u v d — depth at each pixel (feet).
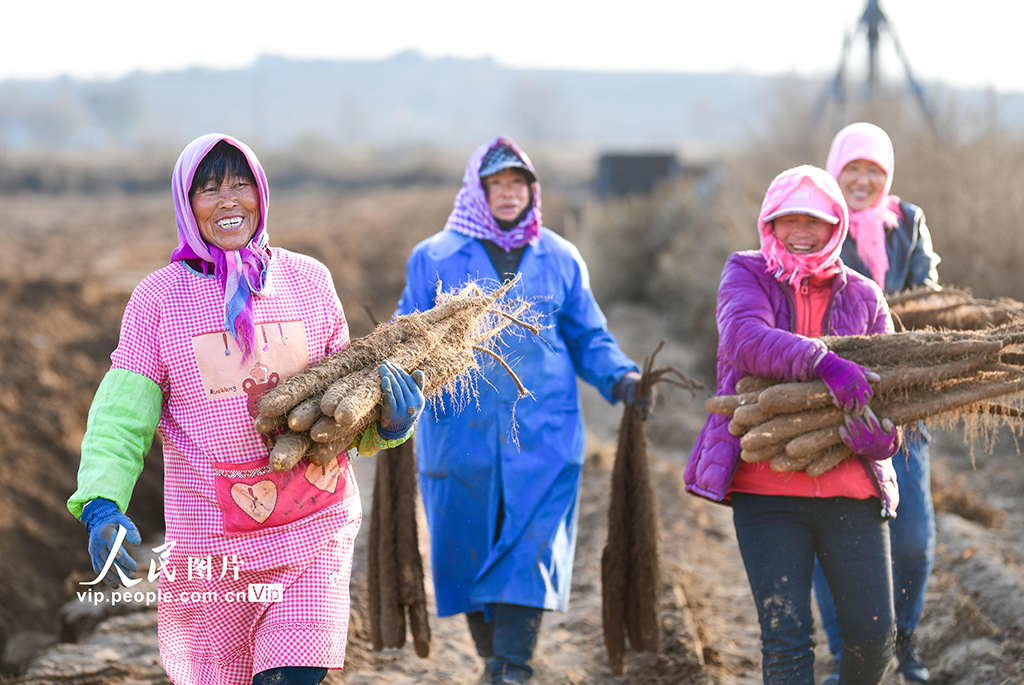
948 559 25.05
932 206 44.75
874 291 17.39
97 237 138.92
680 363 58.85
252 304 13.42
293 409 12.83
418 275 20.83
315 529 13.39
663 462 39.09
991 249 42.29
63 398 46.98
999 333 16.74
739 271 17.26
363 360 13.91
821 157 65.51
